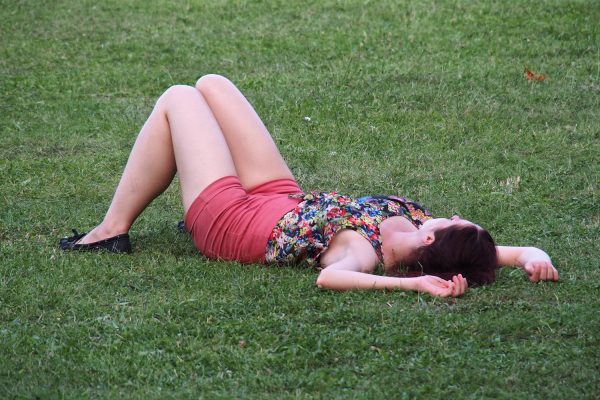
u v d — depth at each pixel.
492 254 11.83
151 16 29.97
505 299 11.28
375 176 16.95
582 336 10.17
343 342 9.99
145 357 9.73
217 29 28.39
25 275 12.16
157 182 13.24
